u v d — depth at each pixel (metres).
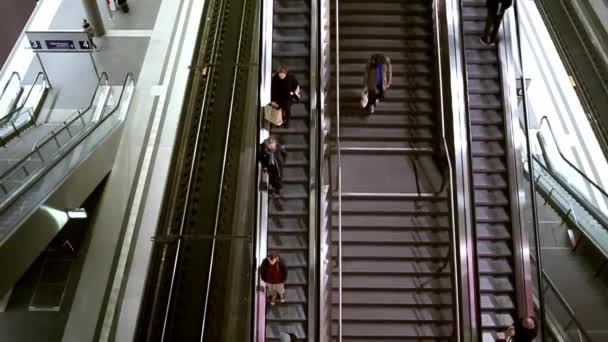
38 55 18.47
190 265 12.05
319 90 10.43
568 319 10.44
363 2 11.80
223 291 11.81
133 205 15.77
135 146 17.03
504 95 11.02
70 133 15.16
